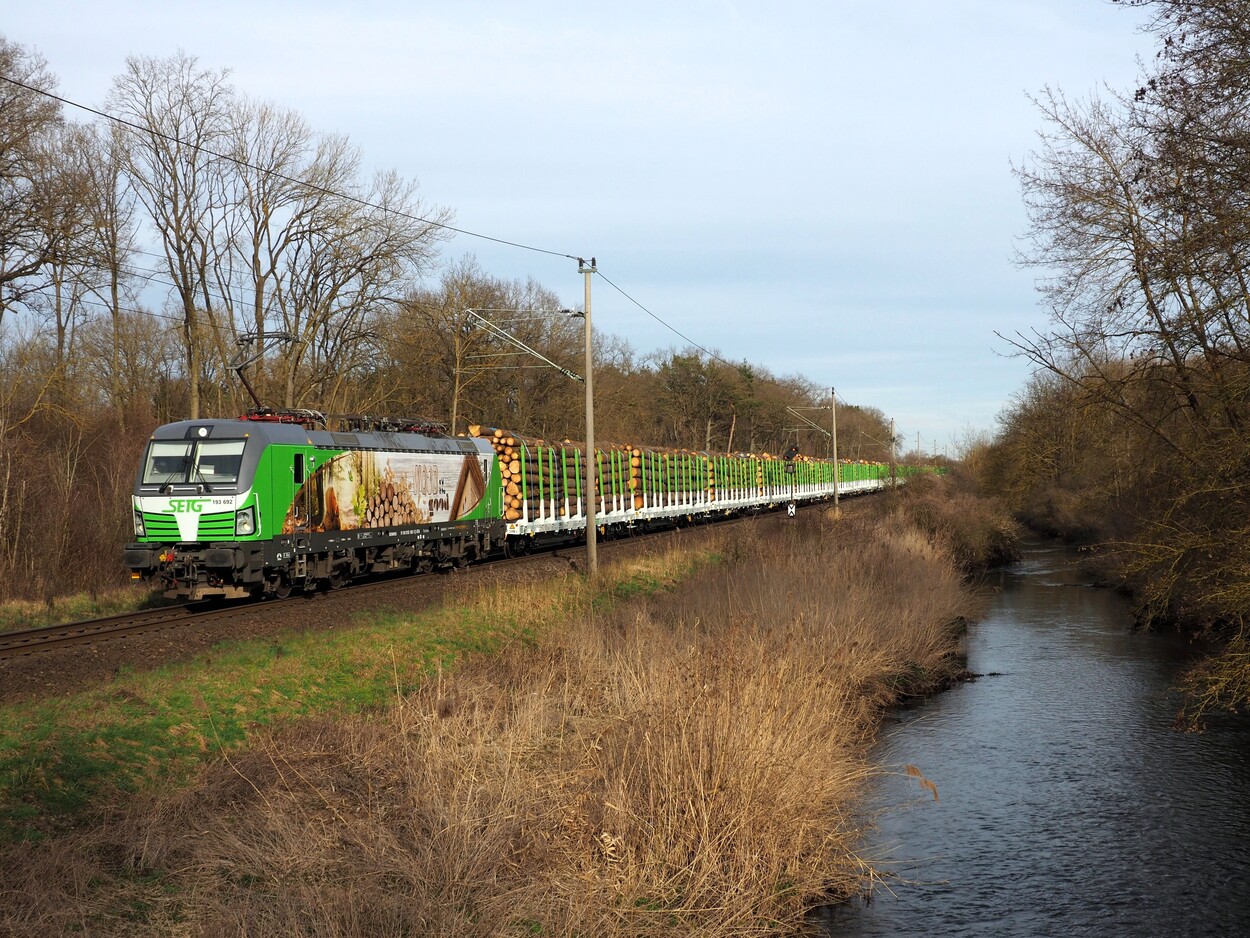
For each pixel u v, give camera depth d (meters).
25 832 7.78
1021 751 13.02
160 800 8.55
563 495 32.69
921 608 19.98
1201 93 13.53
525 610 18.58
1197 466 14.85
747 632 13.55
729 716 9.10
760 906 7.95
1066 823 10.45
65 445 28.11
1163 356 15.48
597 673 13.14
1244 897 8.70
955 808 10.91
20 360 27.44
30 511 24.02
